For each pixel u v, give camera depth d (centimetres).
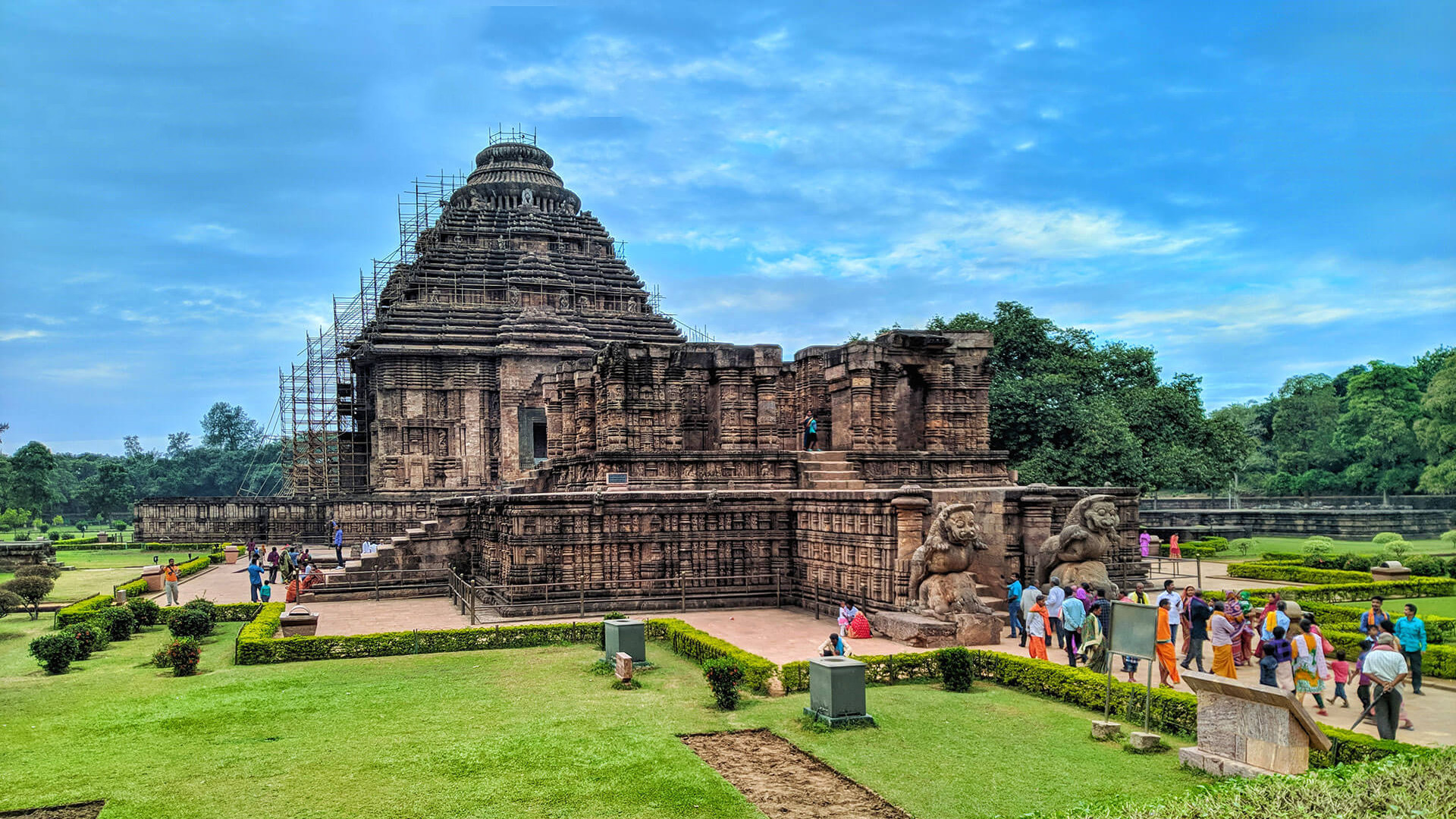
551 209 8456
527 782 1470
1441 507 7600
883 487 3634
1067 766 1532
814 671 1820
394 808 1366
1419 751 1334
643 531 3381
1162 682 2031
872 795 1411
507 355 6762
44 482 10719
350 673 2289
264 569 4791
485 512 3841
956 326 6353
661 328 7619
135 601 3228
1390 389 8825
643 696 2023
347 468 7738
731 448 3866
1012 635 2653
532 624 2856
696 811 1347
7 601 3341
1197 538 6650
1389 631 2105
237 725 1811
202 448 17800
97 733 1766
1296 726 1395
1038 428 5472
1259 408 11656
